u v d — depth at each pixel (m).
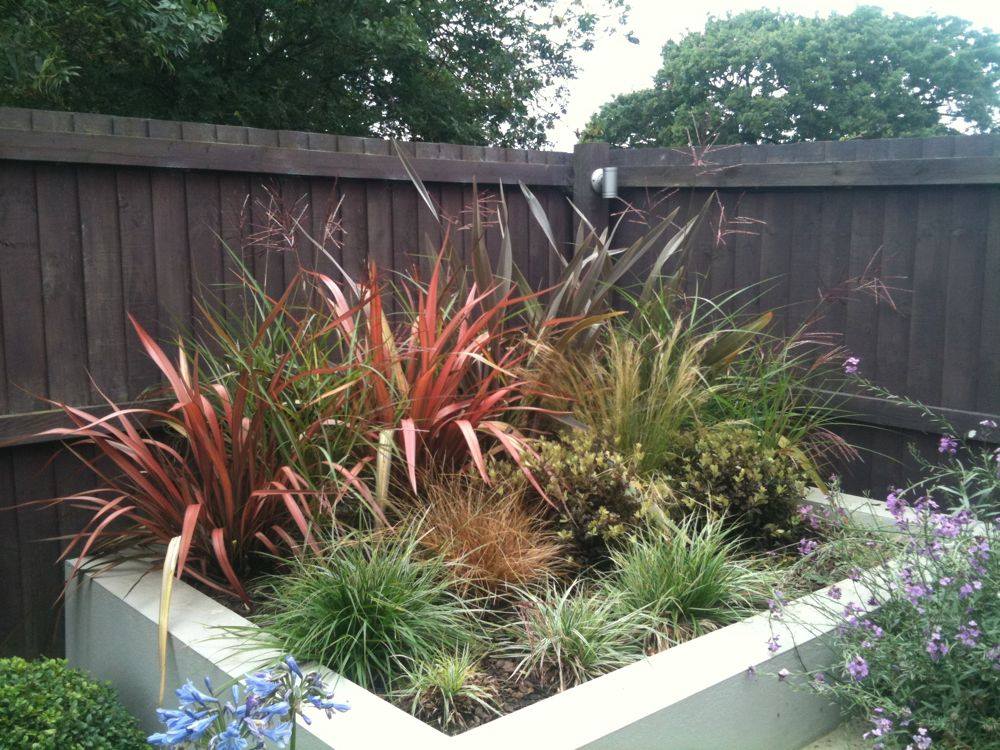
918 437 3.91
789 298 4.31
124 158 3.18
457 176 4.30
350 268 3.97
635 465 3.19
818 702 2.56
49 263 3.08
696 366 3.60
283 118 9.79
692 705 2.13
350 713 1.98
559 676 2.36
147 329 3.35
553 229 4.86
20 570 3.10
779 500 3.28
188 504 2.80
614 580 2.93
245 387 2.68
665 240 4.74
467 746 1.85
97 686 2.39
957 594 2.27
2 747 2.06
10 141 2.90
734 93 20.41
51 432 2.67
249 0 8.98
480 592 2.71
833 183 4.01
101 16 5.73
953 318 3.72
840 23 21.14
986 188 3.58
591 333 3.79
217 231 3.52
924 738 2.07
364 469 3.07
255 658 2.26
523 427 3.53
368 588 2.39
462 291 3.72
